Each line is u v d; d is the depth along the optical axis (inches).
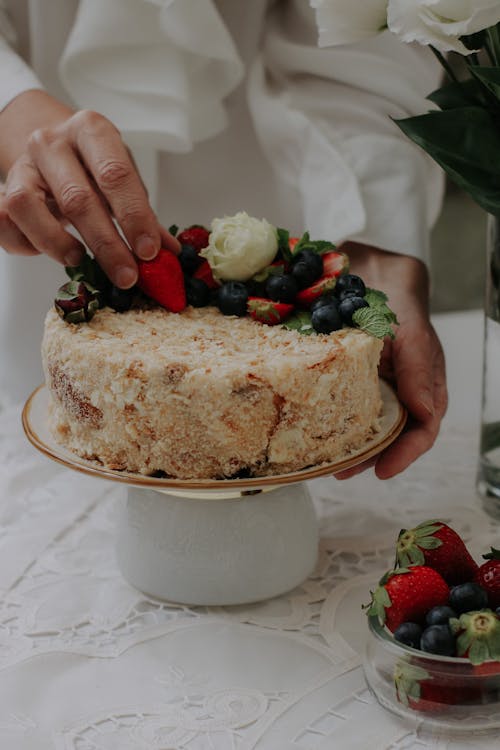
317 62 38.8
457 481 33.1
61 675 26.5
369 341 28.2
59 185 29.8
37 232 30.0
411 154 38.3
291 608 28.5
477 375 38.4
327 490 33.0
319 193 37.7
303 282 29.8
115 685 26.1
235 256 30.1
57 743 24.6
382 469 30.0
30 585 29.4
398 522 31.3
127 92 37.3
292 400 27.1
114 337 28.5
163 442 27.4
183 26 36.0
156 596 28.8
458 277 66.4
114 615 28.3
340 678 26.1
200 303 30.6
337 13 27.4
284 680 26.2
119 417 27.5
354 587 28.8
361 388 28.2
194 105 38.7
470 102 28.7
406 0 25.9
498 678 24.1
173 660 26.8
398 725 24.8
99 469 27.7
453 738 24.4
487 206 27.9
